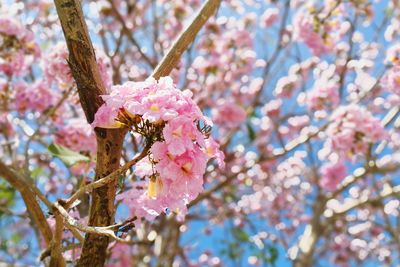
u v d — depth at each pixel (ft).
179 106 4.00
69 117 12.58
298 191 21.31
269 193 21.08
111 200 4.75
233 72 17.42
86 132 9.44
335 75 17.29
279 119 19.26
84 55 4.73
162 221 13.62
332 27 13.44
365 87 15.19
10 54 10.73
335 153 13.28
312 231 16.03
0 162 4.80
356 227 21.57
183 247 19.29
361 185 20.66
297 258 16.22
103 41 14.92
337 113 11.95
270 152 19.29
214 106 17.63
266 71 17.46
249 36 17.03
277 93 18.65
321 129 12.73
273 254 16.97
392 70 10.45
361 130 11.52
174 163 3.96
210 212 19.10
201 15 5.81
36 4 16.11
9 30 10.54
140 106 3.92
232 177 13.53
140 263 13.37
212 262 21.85
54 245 4.77
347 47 17.22
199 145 4.18
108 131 4.66
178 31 18.42
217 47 17.16
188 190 4.02
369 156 13.26
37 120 11.93
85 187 4.21
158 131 4.09
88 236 4.72
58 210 4.21
